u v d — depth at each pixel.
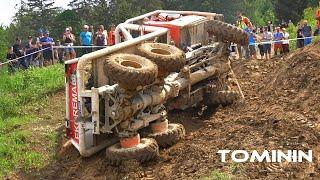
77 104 9.34
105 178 8.73
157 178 8.24
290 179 7.16
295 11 48.53
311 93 10.51
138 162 8.77
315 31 17.42
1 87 14.59
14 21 61.25
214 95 11.58
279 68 13.09
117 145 9.24
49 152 10.45
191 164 8.30
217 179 7.27
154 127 9.65
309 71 11.45
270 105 10.77
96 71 9.59
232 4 62.06
